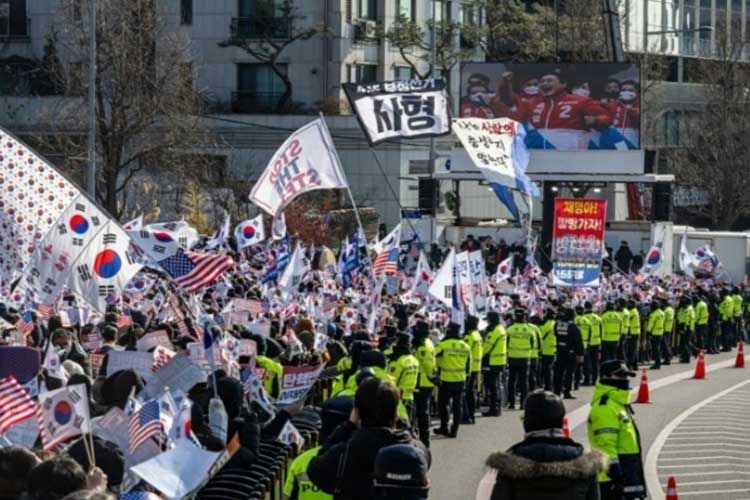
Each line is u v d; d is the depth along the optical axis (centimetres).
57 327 3319
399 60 11856
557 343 5169
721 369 6681
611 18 9988
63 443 1812
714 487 3353
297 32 11350
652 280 7500
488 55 12606
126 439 1811
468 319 4462
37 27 11169
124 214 8994
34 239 2944
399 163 11119
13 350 2164
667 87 14550
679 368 6725
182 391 2073
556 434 1638
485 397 4928
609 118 9281
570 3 12469
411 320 4884
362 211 9650
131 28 8631
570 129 9350
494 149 7438
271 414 2634
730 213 13138
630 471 2122
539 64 9369
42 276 2972
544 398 1650
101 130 8350
